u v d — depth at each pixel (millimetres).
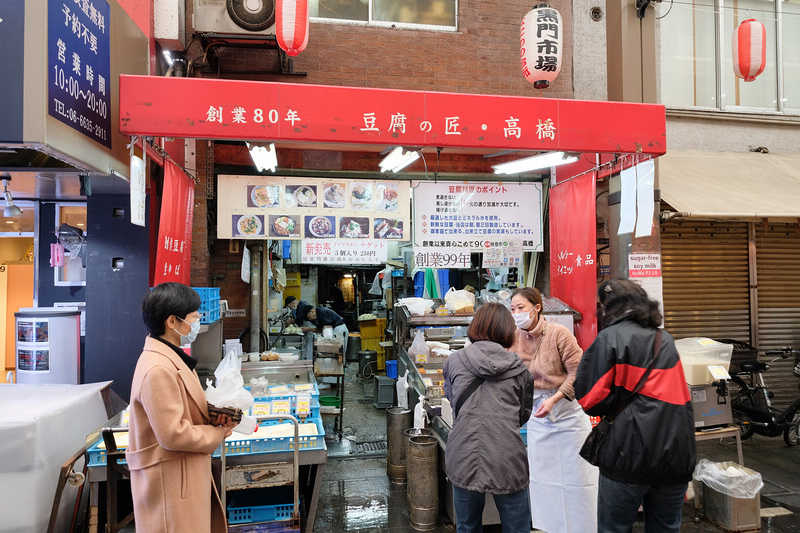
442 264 6031
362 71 6055
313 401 4363
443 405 4281
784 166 6766
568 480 3541
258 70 5820
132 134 3568
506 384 2865
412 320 5684
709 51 7266
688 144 7027
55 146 3375
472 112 4051
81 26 3752
